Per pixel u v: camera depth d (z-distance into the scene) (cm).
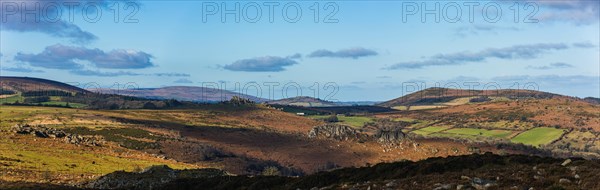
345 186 4656
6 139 15512
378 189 4272
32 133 17125
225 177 6438
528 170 4394
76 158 13925
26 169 10656
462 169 5109
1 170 9969
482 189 3741
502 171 4516
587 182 3675
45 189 6259
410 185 4238
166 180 8012
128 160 15300
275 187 5553
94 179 9206
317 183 5347
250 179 6109
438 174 4706
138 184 7725
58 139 17425
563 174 4062
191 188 6316
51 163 12256
